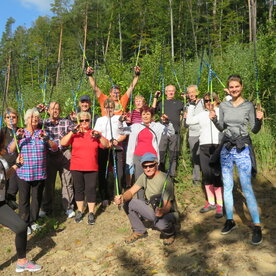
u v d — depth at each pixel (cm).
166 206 396
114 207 549
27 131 469
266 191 548
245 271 335
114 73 812
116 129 534
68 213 529
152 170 403
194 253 382
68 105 782
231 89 388
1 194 373
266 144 660
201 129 489
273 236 394
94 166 496
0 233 504
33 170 460
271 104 767
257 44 941
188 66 891
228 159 396
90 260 405
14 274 395
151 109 494
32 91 1030
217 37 1958
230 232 413
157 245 414
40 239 471
